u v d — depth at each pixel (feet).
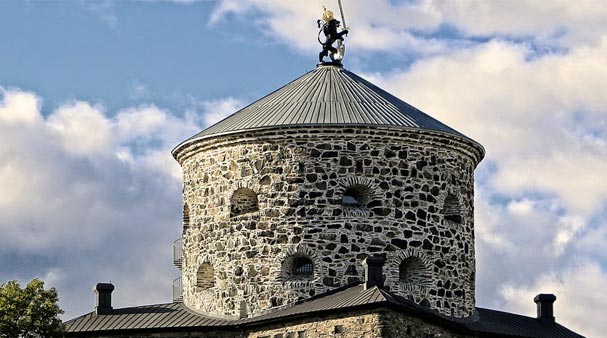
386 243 216.95
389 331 195.00
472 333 213.87
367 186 217.97
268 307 216.33
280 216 217.97
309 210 217.15
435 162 222.48
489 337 217.97
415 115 226.17
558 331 231.71
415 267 219.61
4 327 208.44
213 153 224.53
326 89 229.04
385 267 216.33
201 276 225.35
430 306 218.18
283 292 215.92
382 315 195.21
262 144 220.43
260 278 217.56
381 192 218.18
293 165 218.59
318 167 217.97
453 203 225.35
